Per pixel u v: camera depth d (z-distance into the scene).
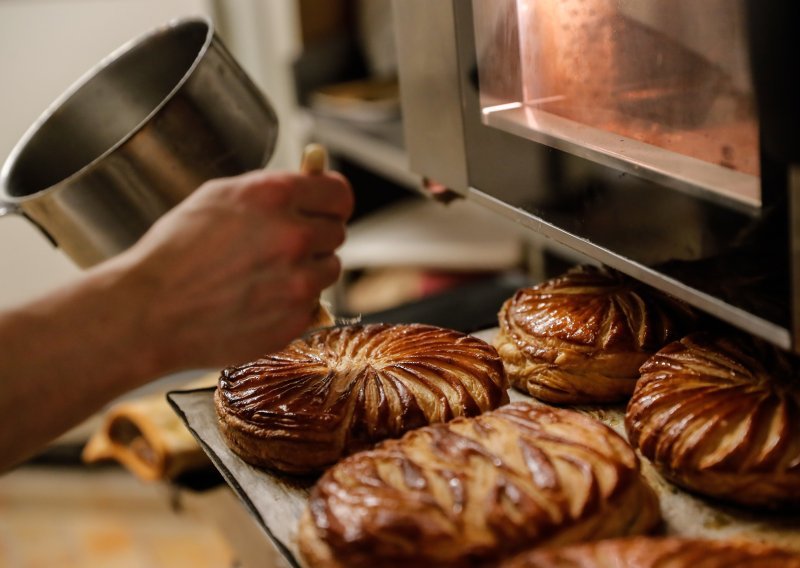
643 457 0.84
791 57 0.58
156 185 0.94
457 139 0.97
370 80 2.81
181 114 0.93
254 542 1.18
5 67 2.59
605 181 0.77
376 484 0.71
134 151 0.92
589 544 0.63
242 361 0.73
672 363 0.85
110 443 1.46
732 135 0.66
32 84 2.62
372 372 0.91
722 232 0.67
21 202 0.95
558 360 0.95
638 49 0.74
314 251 0.73
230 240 0.69
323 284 0.74
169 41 1.09
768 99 0.60
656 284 0.75
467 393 0.87
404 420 0.85
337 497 0.71
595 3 0.77
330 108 2.57
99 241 0.96
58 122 1.06
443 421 0.85
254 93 1.03
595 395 0.95
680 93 0.71
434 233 2.53
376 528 0.66
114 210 0.94
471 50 0.90
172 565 2.42
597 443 0.74
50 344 0.68
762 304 0.65
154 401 1.41
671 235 0.72
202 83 0.95
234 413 0.90
